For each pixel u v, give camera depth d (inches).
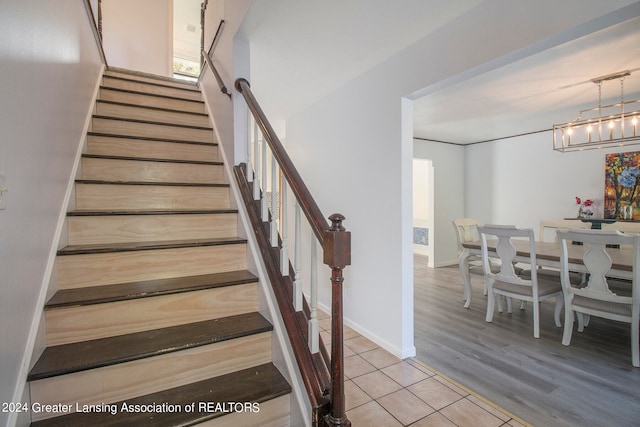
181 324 61.2
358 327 113.0
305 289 143.2
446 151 232.7
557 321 118.5
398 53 92.9
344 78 112.0
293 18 76.6
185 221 78.1
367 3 69.6
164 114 115.3
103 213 69.5
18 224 42.0
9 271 38.9
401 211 94.5
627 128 159.8
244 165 90.0
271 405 52.5
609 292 93.4
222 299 65.1
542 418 67.1
